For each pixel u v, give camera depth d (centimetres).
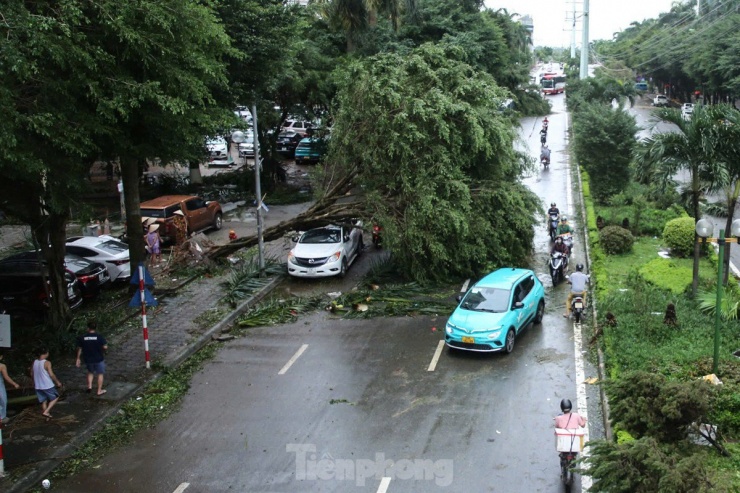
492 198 1917
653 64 8075
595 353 1448
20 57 945
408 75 1895
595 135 2872
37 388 1201
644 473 784
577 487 960
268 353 1527
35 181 1205
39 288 1716
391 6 3122
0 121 940
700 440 1025
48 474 1054
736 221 1220
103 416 1227
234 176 3578
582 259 2188
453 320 1468
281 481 1005
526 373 1359
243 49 1772
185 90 1230
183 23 1208
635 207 2506
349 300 1841
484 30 4116
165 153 1427
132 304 1430
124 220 2773
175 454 1102
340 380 1363
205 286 2003
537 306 1641
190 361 1491
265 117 3105
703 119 1596
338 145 1959
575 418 957
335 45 3531
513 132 1998
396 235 1827
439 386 1312
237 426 1188
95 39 1151
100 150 1320
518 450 1066
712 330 1432
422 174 1789
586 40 5838
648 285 1786
